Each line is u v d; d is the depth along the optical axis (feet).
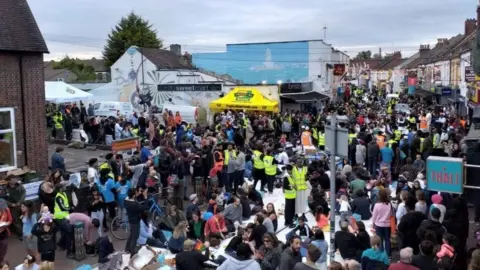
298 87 138.92
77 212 46.09
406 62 336.70
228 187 61.98
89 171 51.88
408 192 41.73
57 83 105.29
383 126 102.63
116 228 49.55
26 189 53.11
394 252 41.06
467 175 21.12
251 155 70.08
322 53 179.83
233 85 127.54
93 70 308.81
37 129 64.39
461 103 137.08
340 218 48.70
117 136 91.61
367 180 60.23
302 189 51.65
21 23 63.77
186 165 60.39
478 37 30.30
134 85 144.66
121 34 268.41
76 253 42.34
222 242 45.16
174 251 41.81
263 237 35.83
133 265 39.50
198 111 115.14
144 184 53.16
